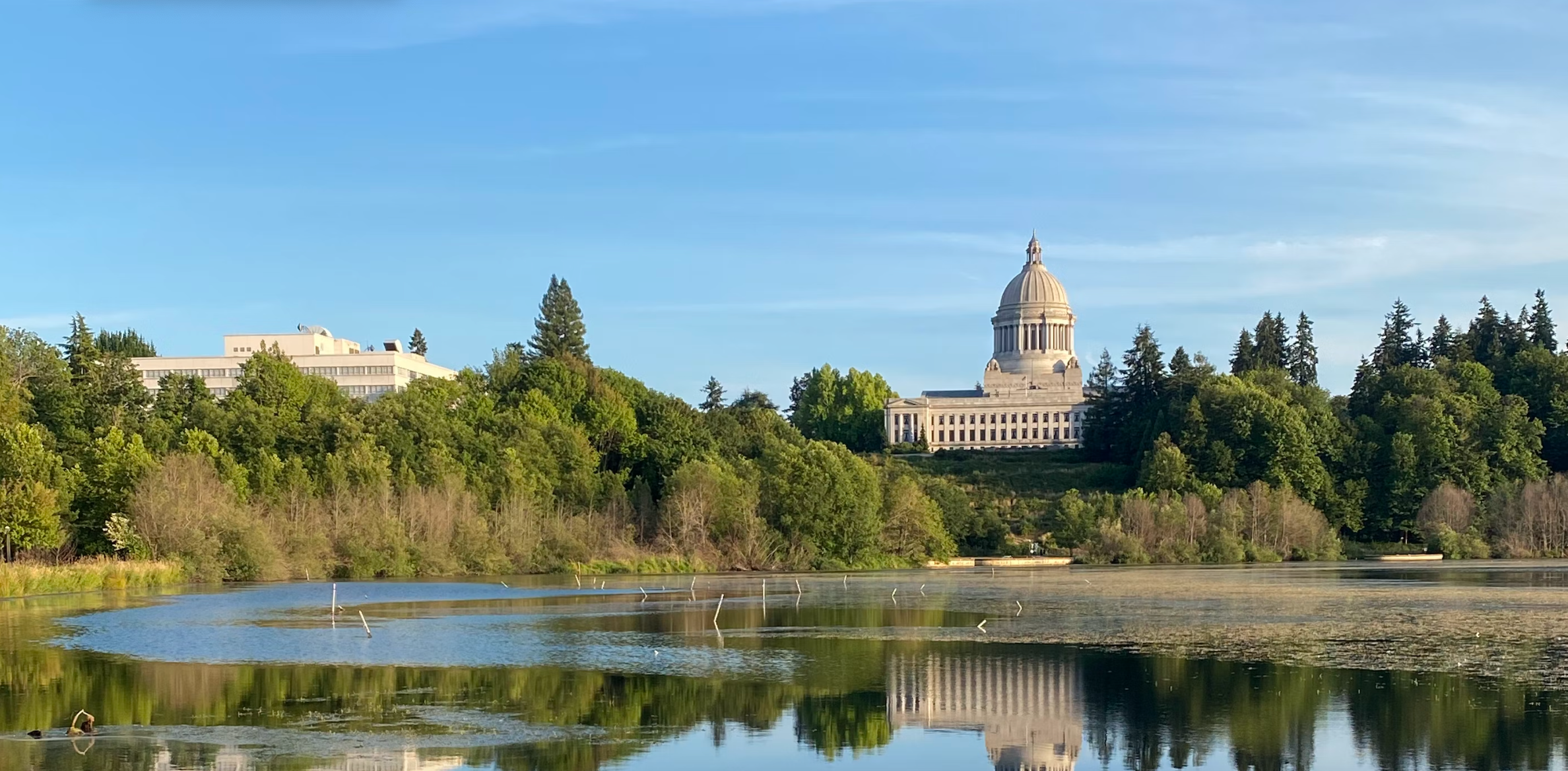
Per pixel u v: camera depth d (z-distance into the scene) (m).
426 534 128.62
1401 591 102.31
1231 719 44.94
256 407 154.50
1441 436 197.00
